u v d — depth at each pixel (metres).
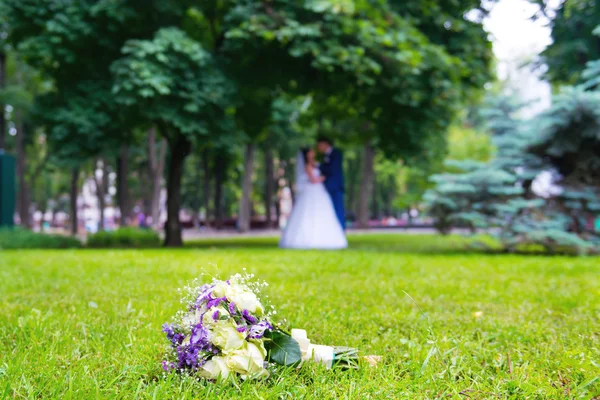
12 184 19.38
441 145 21.98
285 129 30.12
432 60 13.85
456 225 13.19
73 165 15.10
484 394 2.16
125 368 2.38
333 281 6.24
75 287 5.62
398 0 15.27
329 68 12.84
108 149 15.29
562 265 8.72
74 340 3.07
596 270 7.98
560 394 2.15
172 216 16.53
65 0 13.46
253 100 16.59
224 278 6.29
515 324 3.69
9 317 3.80
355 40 13.68
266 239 22.67
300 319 3.66
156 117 13.35
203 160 34.72
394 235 25.02
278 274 6.91
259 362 2.22
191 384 2.13
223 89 13.55
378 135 16.56
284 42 13.15
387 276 6.84
